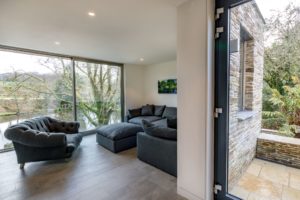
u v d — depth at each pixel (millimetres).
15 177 2506
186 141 1969
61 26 2559
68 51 4086
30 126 2973
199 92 1800
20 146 2756
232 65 1912
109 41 3326
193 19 1827
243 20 2178
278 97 2182
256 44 2365
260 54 2311
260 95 2404
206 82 1729
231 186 2016
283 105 2170
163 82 5898
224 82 1751
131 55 4637
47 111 4312
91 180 2400
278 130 2432
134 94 6285
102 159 3158
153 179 2410
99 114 5391
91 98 5168
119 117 5980
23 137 2652
